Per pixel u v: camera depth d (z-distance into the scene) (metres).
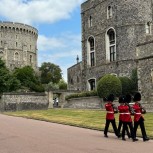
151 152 11.22
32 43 130.00
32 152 11.27
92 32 48.19
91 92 39.84
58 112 33.25
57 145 12.71
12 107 44.44
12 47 122.12
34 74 99.06
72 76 62.59
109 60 44.59
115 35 43.09
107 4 44.88
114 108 15.55
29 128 19.42
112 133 16.98
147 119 22.06
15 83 60.91
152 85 30.22
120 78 37.47
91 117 25.48
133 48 40.84
